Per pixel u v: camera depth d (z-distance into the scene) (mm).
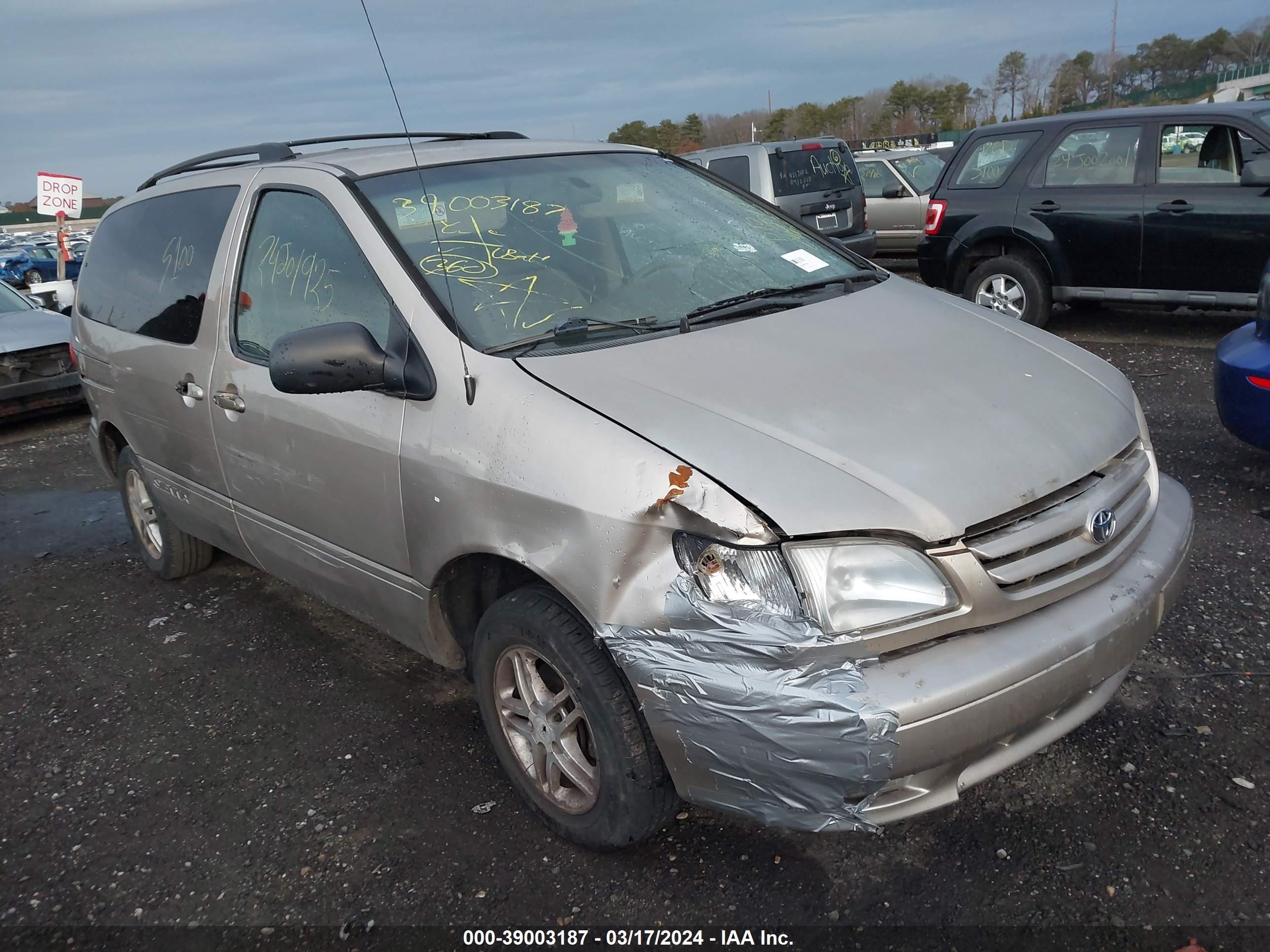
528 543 2383
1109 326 8469
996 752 2248
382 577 2984
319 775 3158
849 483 2117
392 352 2729
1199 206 7113
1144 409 5977
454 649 2971
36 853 2910
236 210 3500
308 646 4082
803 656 2012
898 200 12742
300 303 3123
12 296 9219
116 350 4176
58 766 3375
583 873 2596
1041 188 7855
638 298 2953
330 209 3051
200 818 3004
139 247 4172
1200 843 2488
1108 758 2832
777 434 2236
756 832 2682
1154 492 2660
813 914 2389
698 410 2311
